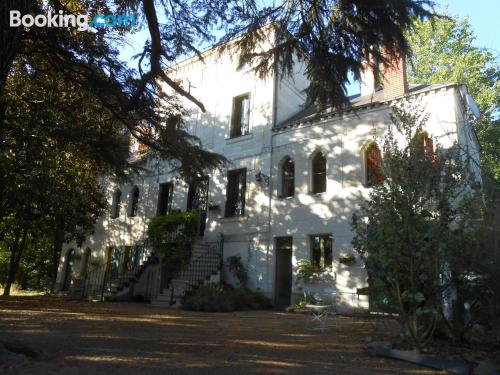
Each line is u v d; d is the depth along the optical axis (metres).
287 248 17.25
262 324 10.38
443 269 6.53
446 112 13.98
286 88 19.70
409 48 8.13
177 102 11.88
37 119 11.40
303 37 8.79
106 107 11.69
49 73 11.27
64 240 23.42
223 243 18.92
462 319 7.05
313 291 15.72
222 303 14.30
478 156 18.03
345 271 15.16
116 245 24.36
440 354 6.23
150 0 8.66
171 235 18.16
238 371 5.05
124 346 6.43
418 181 6.65
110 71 10.72
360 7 7.63
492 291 6.43
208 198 20.08
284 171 18.25
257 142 19.02
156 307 14.86
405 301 6.71
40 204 16.20
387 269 6.58
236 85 20.66
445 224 6.47
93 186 19.84
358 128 16.03
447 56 26.88
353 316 12.82
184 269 17.61
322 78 8.84
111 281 20.06
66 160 14.88
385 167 7.17
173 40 9.84
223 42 9.77
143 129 11.72
